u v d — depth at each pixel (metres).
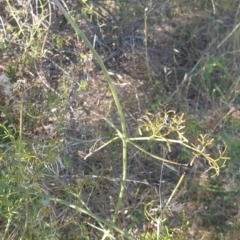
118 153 2.17
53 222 1.81
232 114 2.32
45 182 1.86
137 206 2.08
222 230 2.17
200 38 2.58
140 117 2.20
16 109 1.85
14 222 1.77
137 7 2.42
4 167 1.75
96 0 2.33
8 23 2.16
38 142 1.78
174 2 2.54
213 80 2.51
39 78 2.04
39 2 2.18
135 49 2.42
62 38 2.19
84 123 2.16
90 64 2.19
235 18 2.54
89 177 1.99
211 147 2.22
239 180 2.21
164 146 2.22
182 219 2.02
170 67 2.49
